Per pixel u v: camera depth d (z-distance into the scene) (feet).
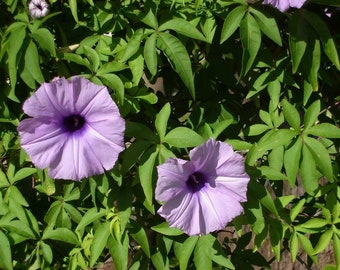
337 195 1.82
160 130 1.68
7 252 1.77
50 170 1.64
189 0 1.82
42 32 1.69
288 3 1.61
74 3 1.71
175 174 1.60
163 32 1.71
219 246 1.73
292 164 1.68
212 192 1.66
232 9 1.78
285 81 1.81
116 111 1.58
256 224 1.68
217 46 1.89
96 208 1.80
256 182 1.70
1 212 1.80
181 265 1.72
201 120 1.89
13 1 1.75
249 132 1.81
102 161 1.61
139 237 1.77
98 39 1.81
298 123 1.69
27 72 1.69
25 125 1.60
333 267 1.85
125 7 1.82
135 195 1.78
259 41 1.66
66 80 1.58
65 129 1.64
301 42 1.69
